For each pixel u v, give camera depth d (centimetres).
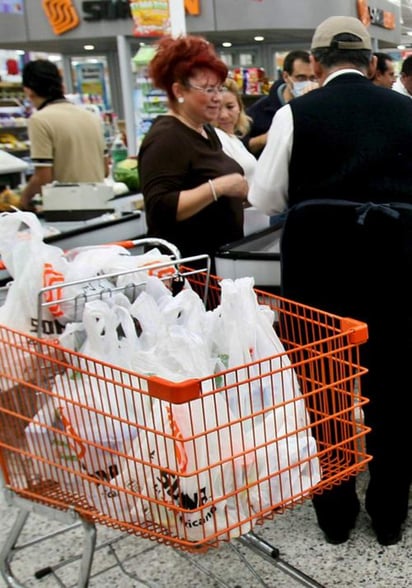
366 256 181
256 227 305
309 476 140
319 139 182
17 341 141
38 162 386
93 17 721
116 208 367
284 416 136
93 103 870
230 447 130
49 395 134
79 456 135
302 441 138
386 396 197
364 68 193
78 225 319
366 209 177
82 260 153
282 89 439
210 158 237
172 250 177
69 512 139
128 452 132
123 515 134
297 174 189
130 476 131
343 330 152
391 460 202
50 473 141
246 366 129
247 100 735
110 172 554
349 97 184
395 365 193
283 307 179
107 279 151
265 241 248
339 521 210
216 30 752
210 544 129
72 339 137
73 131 394
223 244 245
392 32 1052
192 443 124
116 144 631
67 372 135
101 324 135
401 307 187
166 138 229
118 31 718
